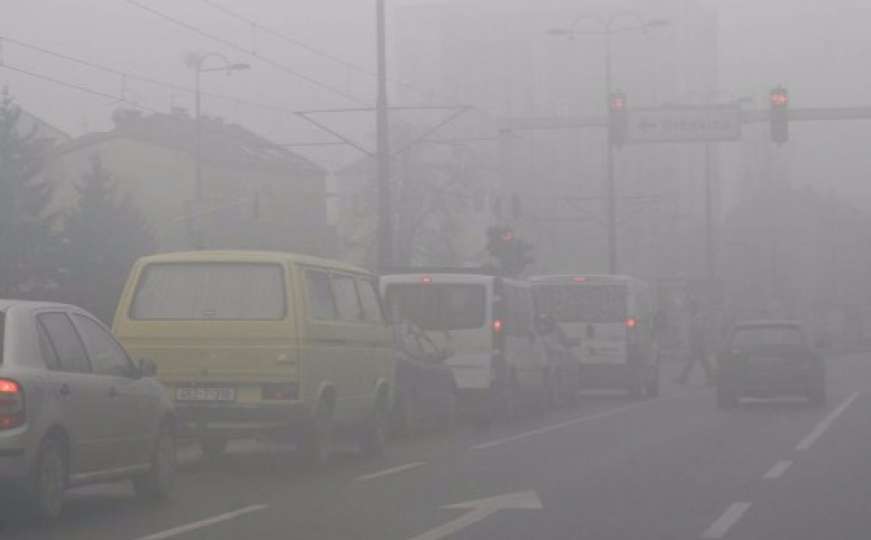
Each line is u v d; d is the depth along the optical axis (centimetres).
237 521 1348
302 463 1811
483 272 2805
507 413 2761
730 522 1342
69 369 1326
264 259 1772
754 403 3406
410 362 2356
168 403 1533
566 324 3691
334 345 1855
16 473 1212
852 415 2875
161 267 1794
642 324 3750
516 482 1692
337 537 1251
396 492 1592
